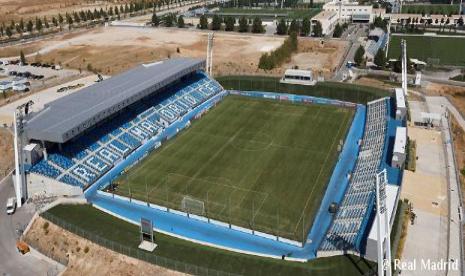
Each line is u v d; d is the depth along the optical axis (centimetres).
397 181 10575
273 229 9500
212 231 9481
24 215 10306
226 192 10925
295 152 12988
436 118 14338
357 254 8062
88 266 8512
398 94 15488
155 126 14650
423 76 19338
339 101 17012
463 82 18388
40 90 18575
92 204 10488
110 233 9131
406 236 8894
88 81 19850
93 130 13175
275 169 12000
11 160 12900
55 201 10481
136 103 15175
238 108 16562
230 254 8525
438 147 12900
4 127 14250
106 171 12062
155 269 8081
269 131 14500
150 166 12306
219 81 18650
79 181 11288
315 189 11006
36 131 10981
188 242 9000
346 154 12900
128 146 13275
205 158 12700
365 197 10112
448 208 9900
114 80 15275
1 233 9719
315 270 7812
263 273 7800
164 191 11031
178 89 17050
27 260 8981
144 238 8862
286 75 17925
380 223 6950
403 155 11181
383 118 14600
